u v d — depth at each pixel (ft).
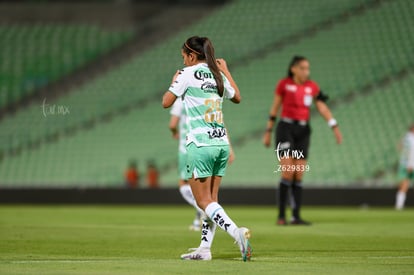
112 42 372.38
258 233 128.57
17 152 318.65
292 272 72.54
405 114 295.07
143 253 95.25
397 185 246.27
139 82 347.56
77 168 306.96
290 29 355.77
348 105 303.48
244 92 323.16
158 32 376.27
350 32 344.28
